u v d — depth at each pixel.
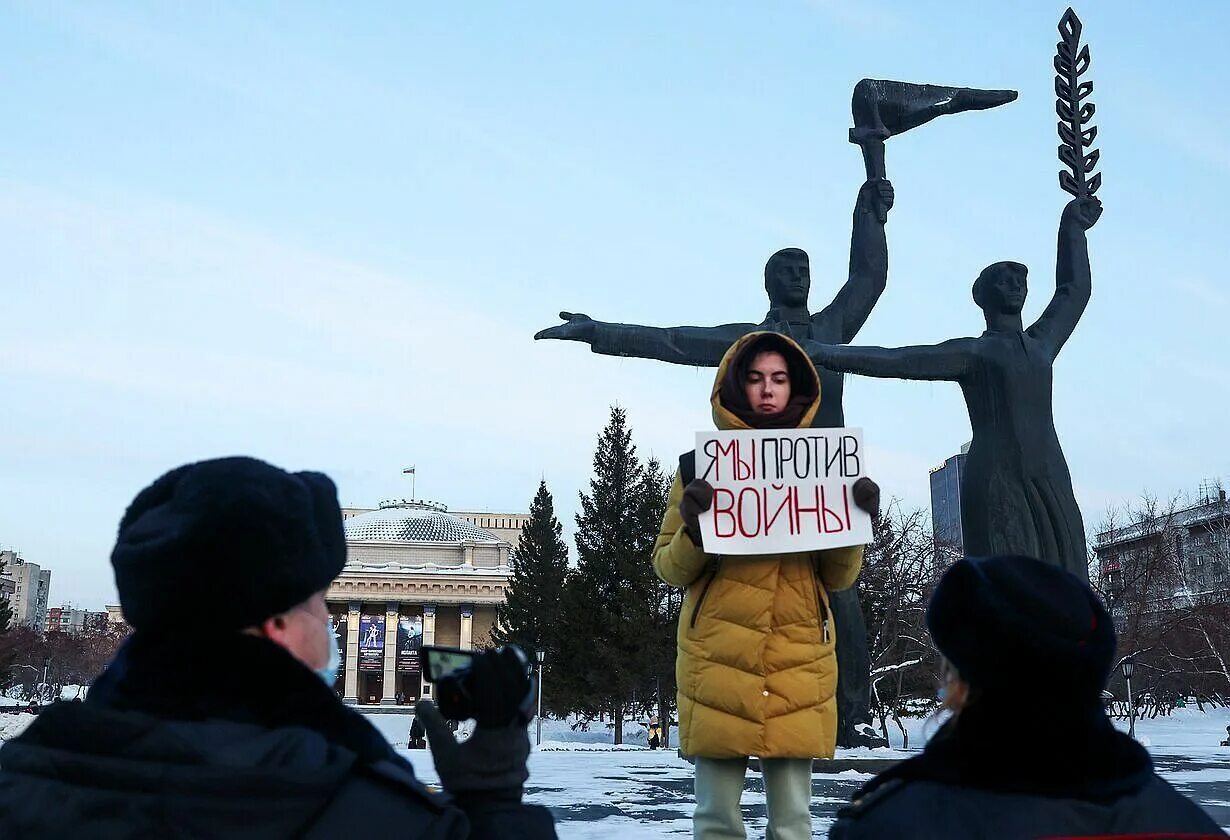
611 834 7.05
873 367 13.55
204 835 1.37
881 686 32.28
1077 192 15.07
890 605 32.25
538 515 61.81
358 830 1.46
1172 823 1.68
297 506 1.60
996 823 1.65
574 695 44.78
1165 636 44.72
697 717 4.14
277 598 1.58
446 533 115.12
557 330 13.24
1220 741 28.34
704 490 4.06
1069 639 1.68
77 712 1.45
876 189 16.25
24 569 188.50
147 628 1.57
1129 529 49.50
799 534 4.09
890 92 16.45
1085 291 14.77
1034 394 13.91
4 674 70.88
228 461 1.64
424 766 15.55
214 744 1.47
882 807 1.80
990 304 14.41
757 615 4.07
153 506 1.63
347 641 101.75
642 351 13.40
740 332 13.75
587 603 46.00
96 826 1.37
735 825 4.16
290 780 1.41
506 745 1.88
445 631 105.00
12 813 1.41
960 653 1.77
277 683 1.56
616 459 49.31
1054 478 13.74
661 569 4.38
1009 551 13.52
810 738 4.06
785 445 4.17
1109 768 1.69
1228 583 51.47
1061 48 15.49
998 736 1.70
